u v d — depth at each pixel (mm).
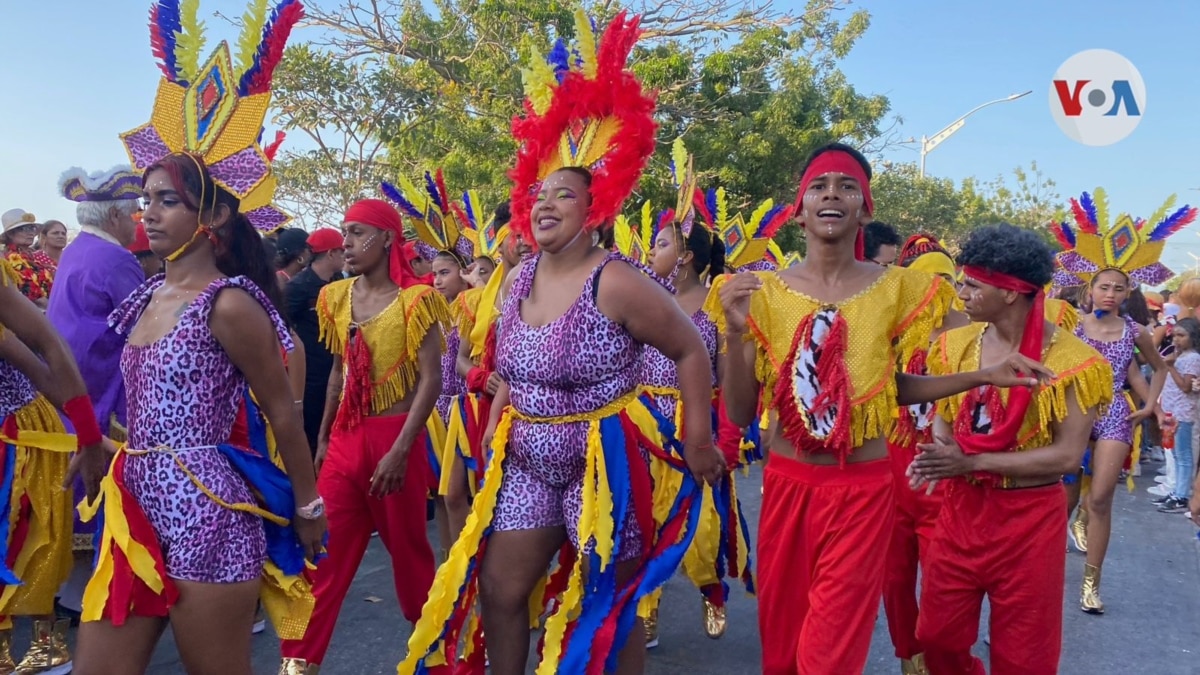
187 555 2473
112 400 4320
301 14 2730
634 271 2814
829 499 3012
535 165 3043
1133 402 9117
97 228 4438
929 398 3082
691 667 4359
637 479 2924
